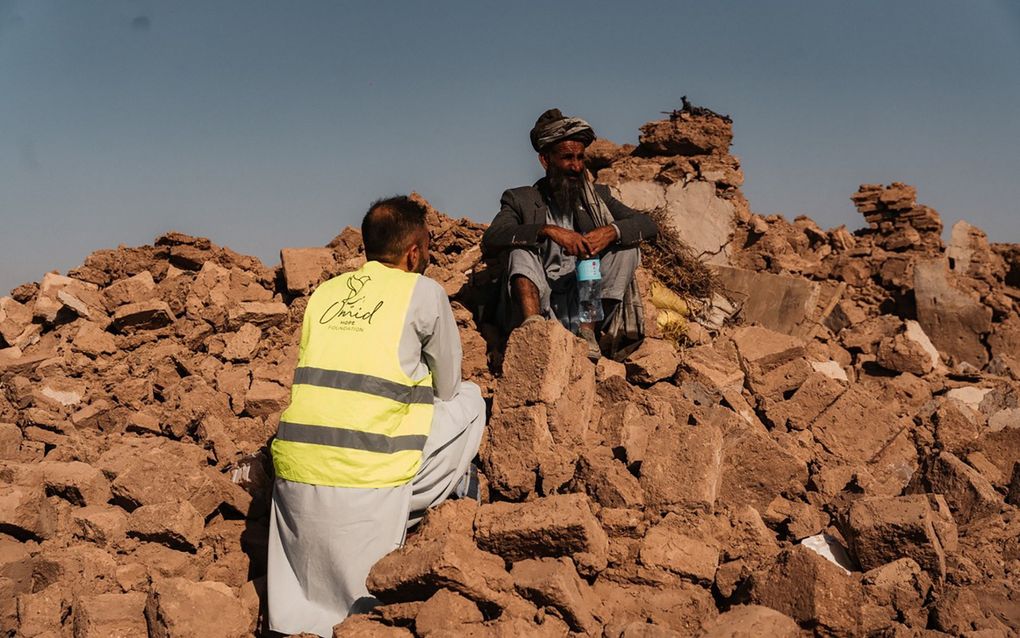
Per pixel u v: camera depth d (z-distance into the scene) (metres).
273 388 5.69
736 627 3.31
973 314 9.12
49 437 5.27
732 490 4.62
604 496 4.16
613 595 3.74
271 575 3.73
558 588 3.40
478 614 3.38
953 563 3.91
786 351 5.75
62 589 3.79
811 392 5.43
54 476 4.46
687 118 8.71
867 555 3.95
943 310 9.25
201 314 6.82
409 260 4.08
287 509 3.70
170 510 4.12
